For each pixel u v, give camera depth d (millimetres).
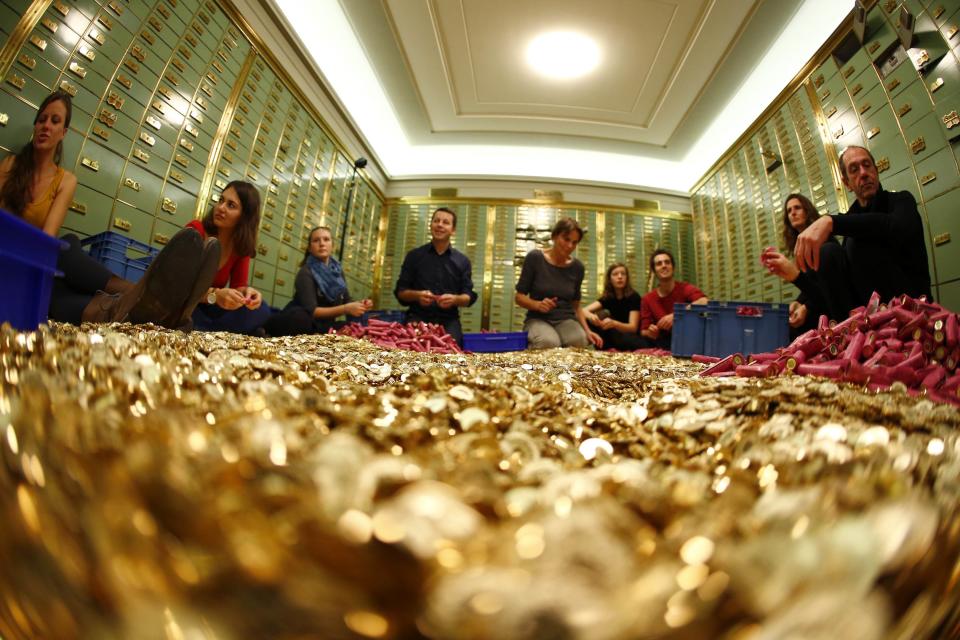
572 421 810
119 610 251
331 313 4312
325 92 6617
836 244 3180
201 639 232
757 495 408
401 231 8992
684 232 8914
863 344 1441
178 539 246
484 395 856
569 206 8859
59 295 2451
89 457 290
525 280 5141
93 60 3471
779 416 790
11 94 2969
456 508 266
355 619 219
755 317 3928
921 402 945
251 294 3004
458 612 211
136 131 3848
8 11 2959
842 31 5129
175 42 4164
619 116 7340
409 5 5551
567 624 210
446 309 4980
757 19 5469
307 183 6418
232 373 915
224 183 4828
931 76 4281
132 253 3582
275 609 227
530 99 7086
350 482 311
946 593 280
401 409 720
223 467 308
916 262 2811
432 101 7219
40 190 2848
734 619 224
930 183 4301
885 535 256
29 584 281
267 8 5301
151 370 738
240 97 5008
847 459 482
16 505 299
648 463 530
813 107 5695
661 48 5984
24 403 417
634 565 241
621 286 6457
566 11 5535
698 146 7938
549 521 259
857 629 233
